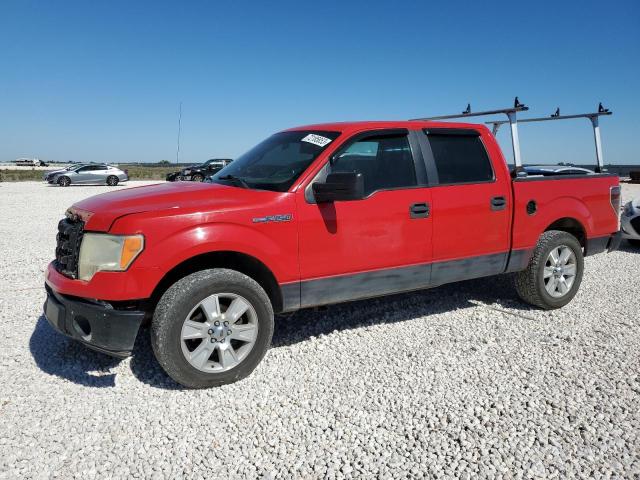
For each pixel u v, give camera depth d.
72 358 4.09
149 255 3.34
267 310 3.75
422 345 4.38
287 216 3.79
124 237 3.31
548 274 5.25
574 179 5.48
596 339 4.52
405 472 2.67
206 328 3.53
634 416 3.20
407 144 4.50
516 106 5.46
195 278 3.47
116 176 31.81
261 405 3.38
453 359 4.09
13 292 5.93
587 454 2.81
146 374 3.83
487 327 4.82
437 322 4.96
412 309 5.35
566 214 5.34
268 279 3.88
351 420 3.18
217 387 3.63
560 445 2.90
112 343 3.35
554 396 3.47
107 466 2.72
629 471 2.67
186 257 3.43
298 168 4.04
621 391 3.53
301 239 3.87
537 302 5.27
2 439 2.95
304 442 2.96
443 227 4.54
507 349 4.29
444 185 4.59
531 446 2.89
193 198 3.71
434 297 5.77
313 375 3.82
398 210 4.29
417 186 4.45
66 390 3.57
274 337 4.60
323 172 4.01
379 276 4.28
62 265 3.77
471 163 4.83
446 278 4.67
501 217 4.89
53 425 3.12
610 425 3.09
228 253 3.73
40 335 4.57
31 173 53.38
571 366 3.95
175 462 2.77
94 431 3.05
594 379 3.72
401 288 4.45
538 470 2.68
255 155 4.67
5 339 4.48
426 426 3.12
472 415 3.23
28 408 3.31
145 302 3.60
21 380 3.71
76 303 3.45
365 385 3.66
